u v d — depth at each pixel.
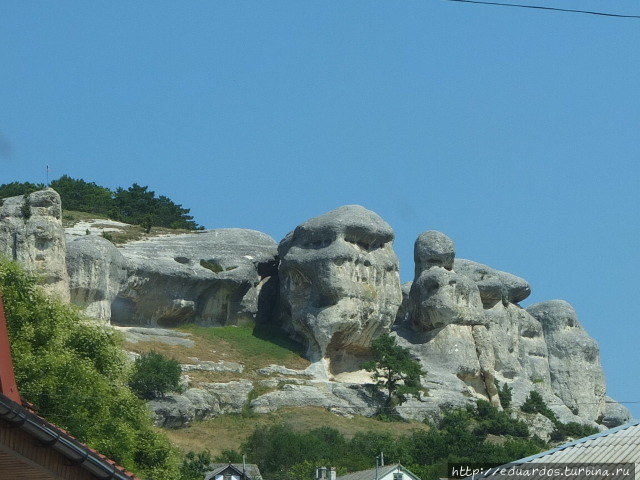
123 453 112.81
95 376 115.56
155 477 120.88
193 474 183.25
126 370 130.38
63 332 121.31
